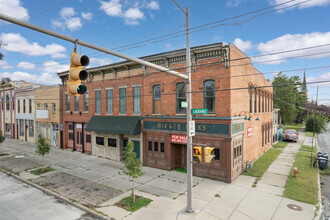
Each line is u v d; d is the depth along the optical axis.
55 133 25.55
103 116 19.62
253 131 17.88
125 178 13.90
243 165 14.95
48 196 11.52
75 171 15.68
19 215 9.40
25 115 30.50
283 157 19.66
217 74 13.17
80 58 4.61
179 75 8.50
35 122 28.53
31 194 11.82
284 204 9.91
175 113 14.98
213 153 13.11
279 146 26.06
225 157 12.91
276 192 11.30
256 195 10.91
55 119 25.12
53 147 25.39
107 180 13.59
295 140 29.67
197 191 11.49
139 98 17.31
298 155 20.55
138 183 12.88
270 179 13.34
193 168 14.20
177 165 15.88
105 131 18.09
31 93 29.16
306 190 11.49
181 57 14.62
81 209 9.91
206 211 9.25
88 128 19.59
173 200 10.38
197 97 14.04
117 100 18.84
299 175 14.05
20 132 32.28
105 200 10.61
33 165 17.59
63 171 15.73
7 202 10.79
